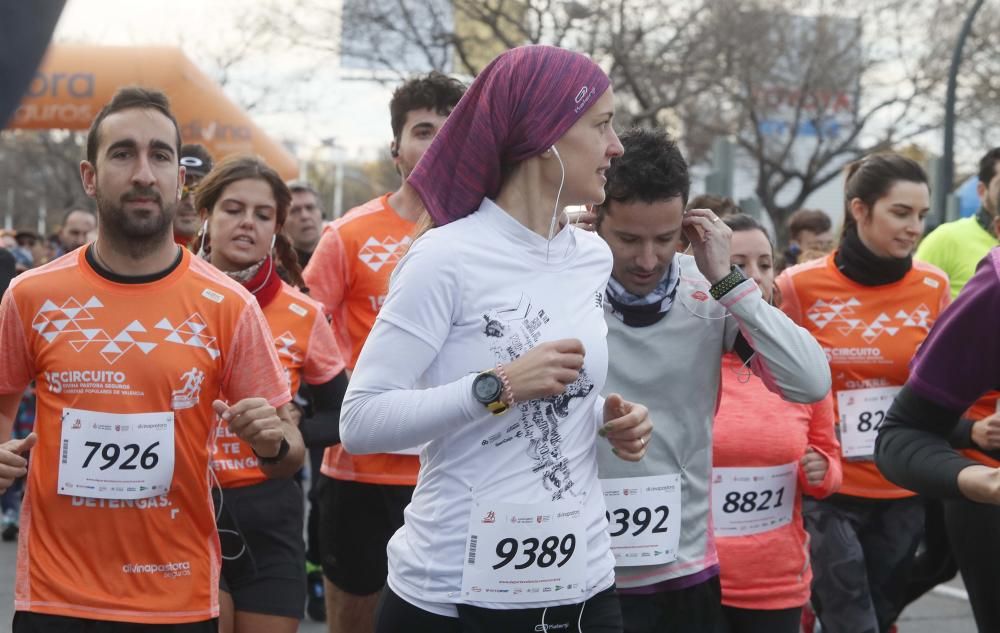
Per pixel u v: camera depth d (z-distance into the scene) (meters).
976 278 3.36
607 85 3.03
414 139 5.51
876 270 5.69
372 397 2.91
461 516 2.96
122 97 3.55
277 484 4.52
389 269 5.50
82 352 3.49
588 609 3.12
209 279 3.64
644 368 3.83
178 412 3.54
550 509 2.97
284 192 4.87
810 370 3.67
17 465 3.35
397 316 2.91
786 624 4.40
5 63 1.36
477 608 2.97
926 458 3.41
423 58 21.20
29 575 3.48
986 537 4.23
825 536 5.24
